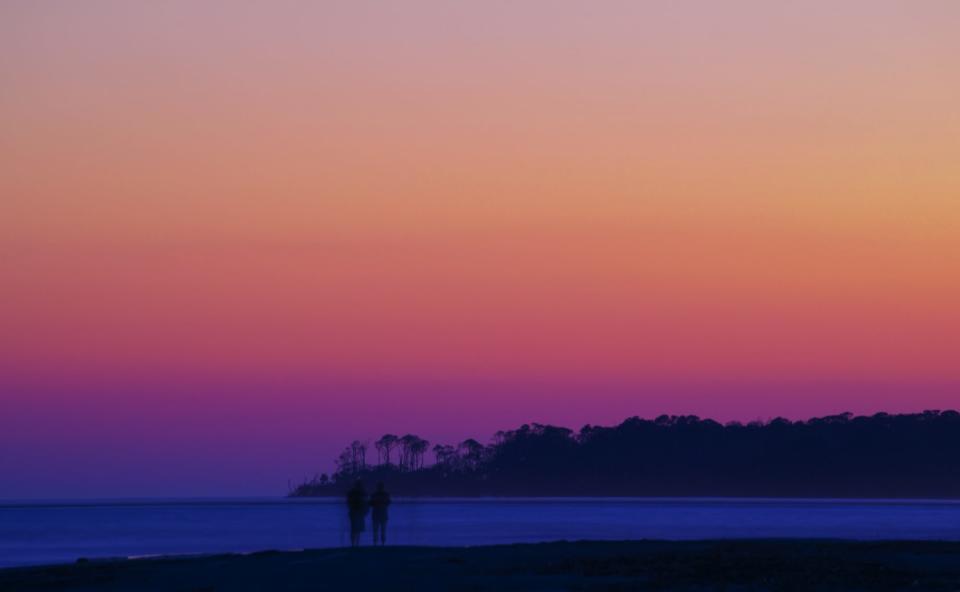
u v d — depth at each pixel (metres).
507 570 89.69
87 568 104.81
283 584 83.12
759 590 74.81
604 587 77.12
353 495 129.50
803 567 88.56
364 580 84.38
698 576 83.19
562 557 102.19
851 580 79.62
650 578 82.31
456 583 81.00
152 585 85.88
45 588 86.19
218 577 89.69
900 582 78.31
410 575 87.19
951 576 82.25
